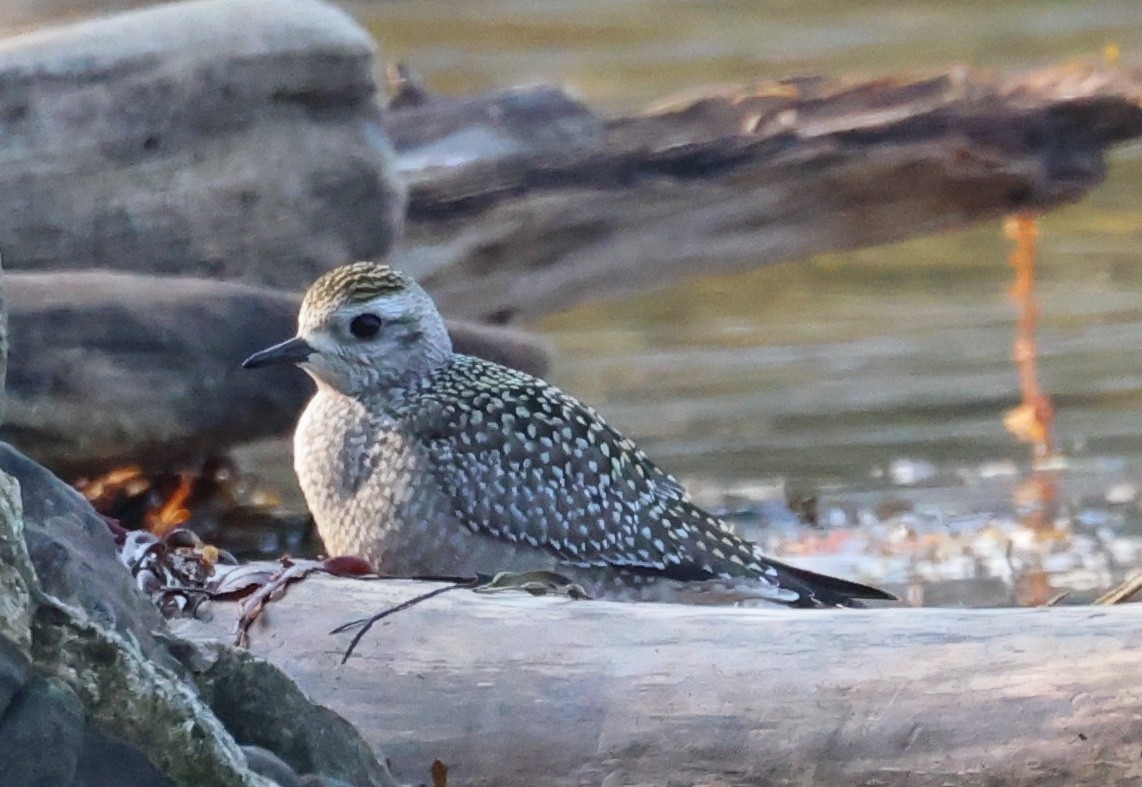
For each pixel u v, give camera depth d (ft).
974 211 55.72
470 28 90.17
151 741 19.26
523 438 34.58
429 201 52.31
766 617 26.04
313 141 45.91
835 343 64.03
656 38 88.58
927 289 69.21
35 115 43.60
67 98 43.75
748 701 25.43
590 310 68.08
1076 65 56.95
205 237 45.01
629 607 26.53
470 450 34.24
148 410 40.45
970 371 60.29
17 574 19.13
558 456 34.65
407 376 35.19
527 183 53.11
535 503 34.32
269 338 41.27
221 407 40.96
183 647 21.86
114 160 44.14
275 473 46.42
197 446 41.39
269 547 42.32
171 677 19.95
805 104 54.60
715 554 34.68
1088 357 61.62
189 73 44.34
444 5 93.91
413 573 34.71
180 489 42.24
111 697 19.16
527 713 25.96
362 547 34.83
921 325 65.72
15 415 39.52
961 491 48.88
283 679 22.03
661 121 54.34
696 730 25.50
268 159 45.32
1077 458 52.01
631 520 34.71
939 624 25.57
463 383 35.29
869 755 25.08
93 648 19.21
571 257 53.98
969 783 24.84
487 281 53.31
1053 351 62.39
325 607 27.14
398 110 53.57
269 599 27.27
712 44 87.61
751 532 45.78
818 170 54.34
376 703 26.40
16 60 43.50
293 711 21.95
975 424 55.16
